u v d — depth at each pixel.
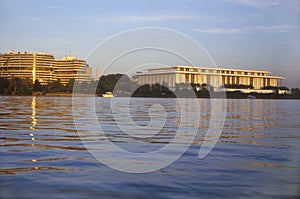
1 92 93.50
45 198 5.13
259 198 5.29
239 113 27.67
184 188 5.74
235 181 6.21
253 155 8.73
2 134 12.12
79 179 6.18
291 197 5.36
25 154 8.38
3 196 5.19
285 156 8.62
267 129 14.99
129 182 6.05
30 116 21.06
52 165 7.23
